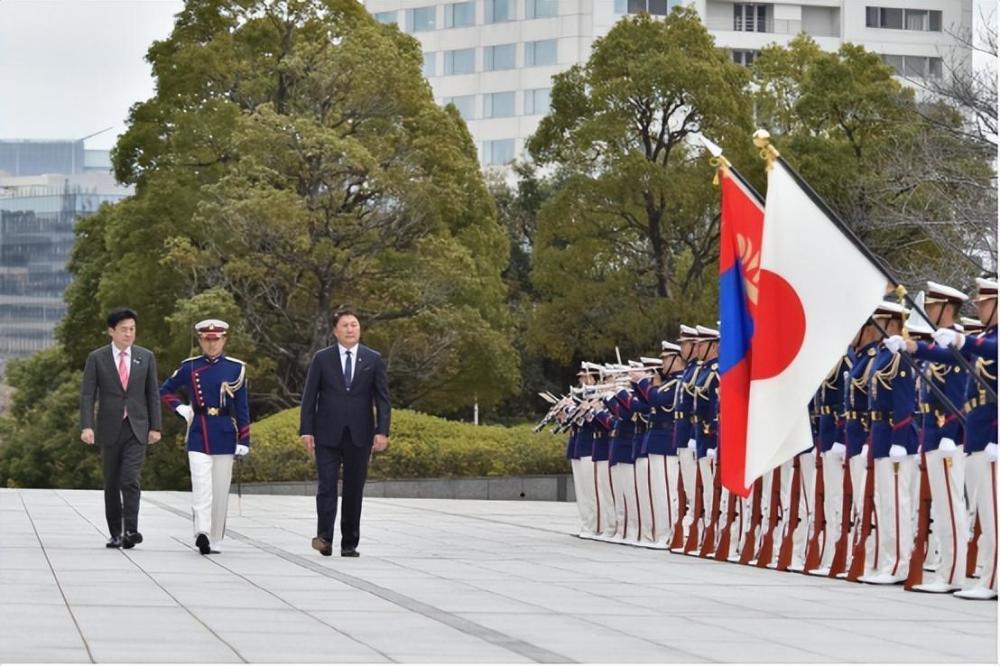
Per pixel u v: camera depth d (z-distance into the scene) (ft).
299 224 154.40
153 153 181.47
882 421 60.80
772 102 200.03
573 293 180.75
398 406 181.98
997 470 51.55
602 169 182.70
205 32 180.86
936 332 52.70
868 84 180.86
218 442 68.33
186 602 48.80
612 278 180.86
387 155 161.99
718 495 72.90
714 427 73.61
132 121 183.93
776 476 68.44
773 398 55.11
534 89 346.13
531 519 104.12
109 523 70.23
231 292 167.94
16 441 210.59
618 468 82.17
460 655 38.42
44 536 75.77
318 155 157.28
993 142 137.28
